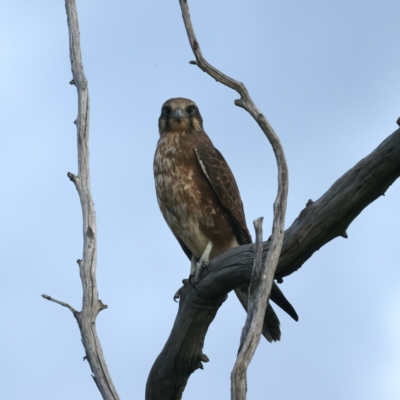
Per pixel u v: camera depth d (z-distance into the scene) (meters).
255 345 6.88
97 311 8.17
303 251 8.74
